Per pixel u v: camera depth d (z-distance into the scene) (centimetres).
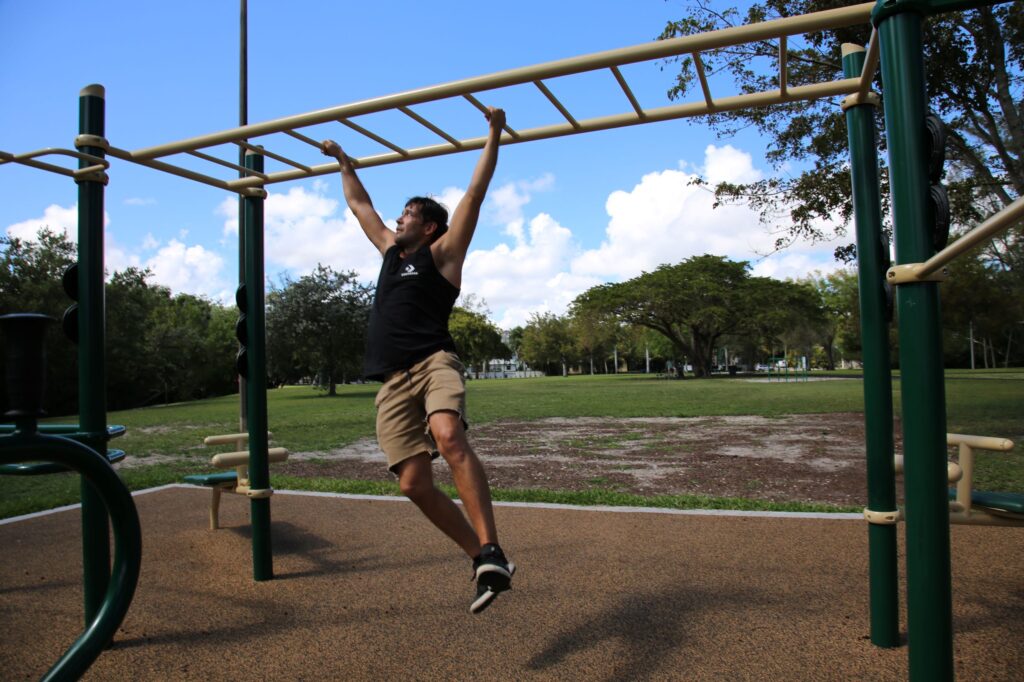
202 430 1464
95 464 149
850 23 209
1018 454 817
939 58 925
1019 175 993
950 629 157
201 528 489
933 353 158
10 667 258
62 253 3089
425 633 283
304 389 4912
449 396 236
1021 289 2156
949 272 159
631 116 284
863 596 318
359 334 3328
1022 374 3634
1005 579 339
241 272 766
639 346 7369
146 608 319
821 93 260
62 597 344
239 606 321
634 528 462
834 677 236
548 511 521
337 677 245
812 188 1116
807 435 1081
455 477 230
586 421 1418
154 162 310
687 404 1862
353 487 659
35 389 141
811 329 5172
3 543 461
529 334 8450
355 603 322
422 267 256
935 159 154
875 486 264
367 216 299
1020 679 231
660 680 237
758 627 282
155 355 3753
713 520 482
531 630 284
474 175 255
